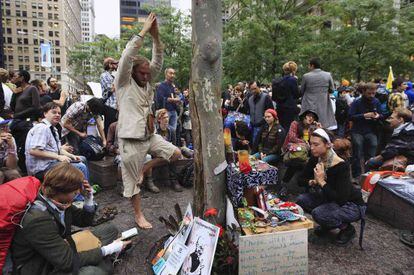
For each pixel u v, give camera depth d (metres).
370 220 4.10
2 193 2.13
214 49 2.65
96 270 2.41
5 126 3.82
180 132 8.23
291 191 5.04
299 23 16.31
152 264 2.83
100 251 2.56
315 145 3.36
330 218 3.30
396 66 15.97
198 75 2.74
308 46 15.33
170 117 7.28
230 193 2.88
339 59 16.22
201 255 2.53
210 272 2.45
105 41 42.91
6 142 3.87
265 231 2.67
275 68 16.14
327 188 3.32
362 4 14.99
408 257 3.18
